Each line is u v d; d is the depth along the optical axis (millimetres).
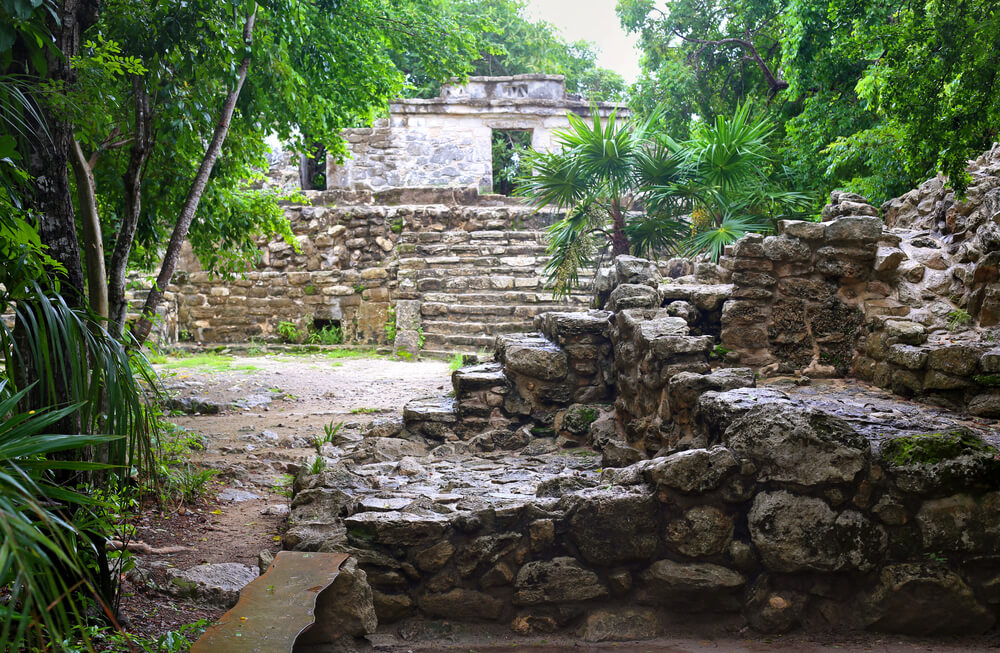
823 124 11453
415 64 21781
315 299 15062
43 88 3047
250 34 5715
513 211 16062
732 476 3707
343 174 19656
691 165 8711
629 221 9383
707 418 4125
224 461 6516
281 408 9078
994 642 3527
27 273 2926
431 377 11125
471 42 11641
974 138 5062
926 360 4758
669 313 5629
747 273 5676
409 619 3721
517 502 3875
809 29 11148
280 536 4648
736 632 3658
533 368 5898
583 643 3613
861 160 10266
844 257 5633
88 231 4617
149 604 3686
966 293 5391
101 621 3158
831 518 3629
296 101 7340
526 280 14555
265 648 2785
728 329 5672
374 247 15469
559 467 5105
